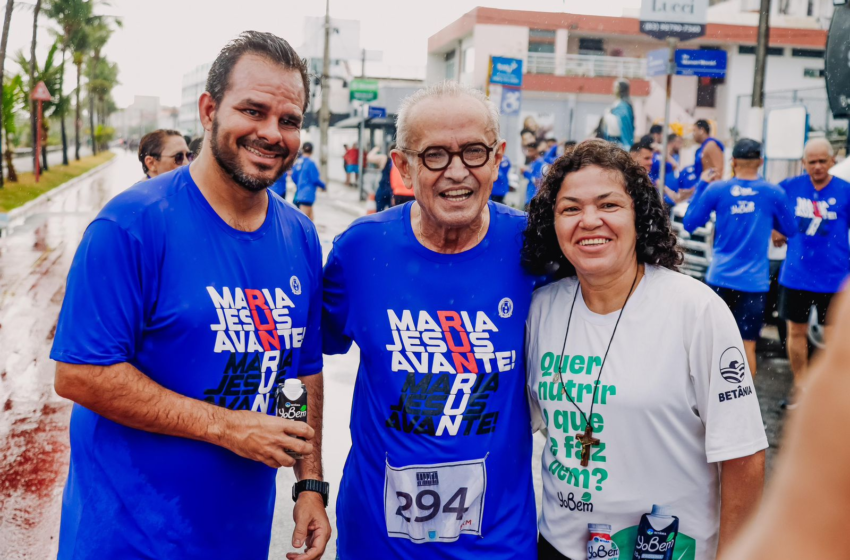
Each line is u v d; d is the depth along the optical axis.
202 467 1.92
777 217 5.54
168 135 4.89
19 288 9.32
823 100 12.27
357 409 2.28
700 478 1.99
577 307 2.12
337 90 34.84
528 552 2.17
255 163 1.91
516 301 2.24
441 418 2.12
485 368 2.16
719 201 5.72
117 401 1.80
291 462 1.91
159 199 1.91
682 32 10.75
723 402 1.90
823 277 5.53
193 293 1.89
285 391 1.95
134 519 1.87
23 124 41.66
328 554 3.52
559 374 2.09
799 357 5.70
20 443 4.58
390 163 12.27
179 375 1.90
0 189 23.59
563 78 31.34
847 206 5.48
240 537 2.03
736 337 1.92
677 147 13.29
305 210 16.06
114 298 1.81
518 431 2.21
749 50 30.56
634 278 2.06
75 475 1.96
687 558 1.99
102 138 74.12
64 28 34.62
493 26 32.44
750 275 5.65
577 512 2.05
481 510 2.11
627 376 1.97
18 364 6.22
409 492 2.11
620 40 33.12
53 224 16.81
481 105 2.13
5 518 3.60
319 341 2.35
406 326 2.18
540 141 15.66
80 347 1.79
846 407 0.61
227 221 1.98
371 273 2.25
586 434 2.02
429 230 2.21
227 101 1.90
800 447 0.64
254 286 1.99
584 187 2.01
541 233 2.17
